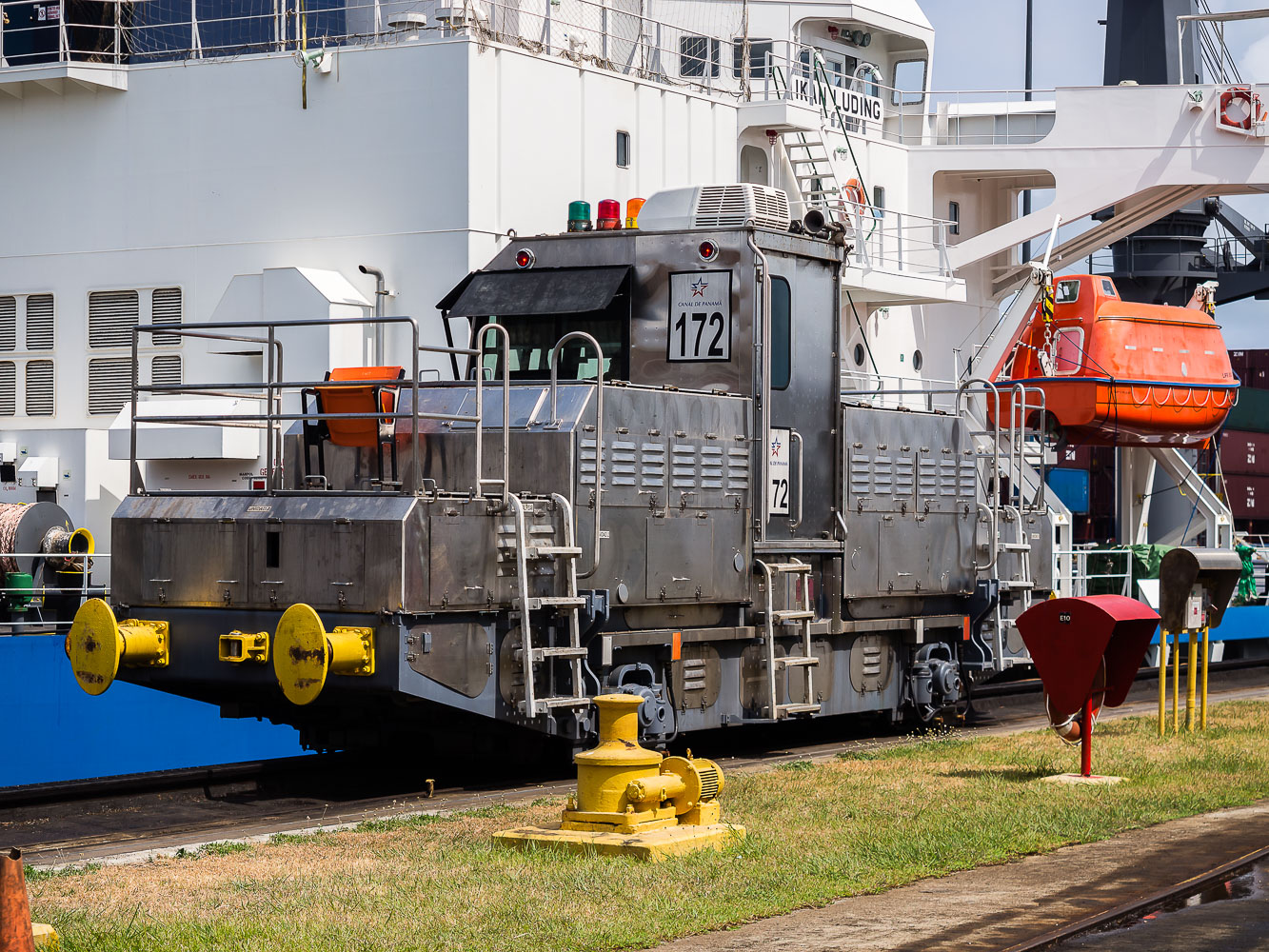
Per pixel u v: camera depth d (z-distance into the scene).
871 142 29.92
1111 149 30.30
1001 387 26.59
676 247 14.53
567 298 14.61
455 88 20.69
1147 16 36.22
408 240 20.95
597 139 22.77
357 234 21.27
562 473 12.56
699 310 14.42
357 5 22.33
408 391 13.59
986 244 30.64
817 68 28.83
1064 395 25.84
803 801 11.44
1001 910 8.20
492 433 12.88
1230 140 29.86
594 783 9.73
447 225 20.72
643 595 13.16
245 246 22.00
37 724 15.62
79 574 17.45
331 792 12.92
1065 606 12.67
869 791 11.89
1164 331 26.64
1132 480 30.56
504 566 12.09
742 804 11.23
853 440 15.70
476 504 11.86
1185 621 15.52
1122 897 8.52
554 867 9.02
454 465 12.91
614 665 13.04
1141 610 13.07
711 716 13.97
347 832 10.45
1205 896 8.62
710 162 25.28
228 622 12.02
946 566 17.09
